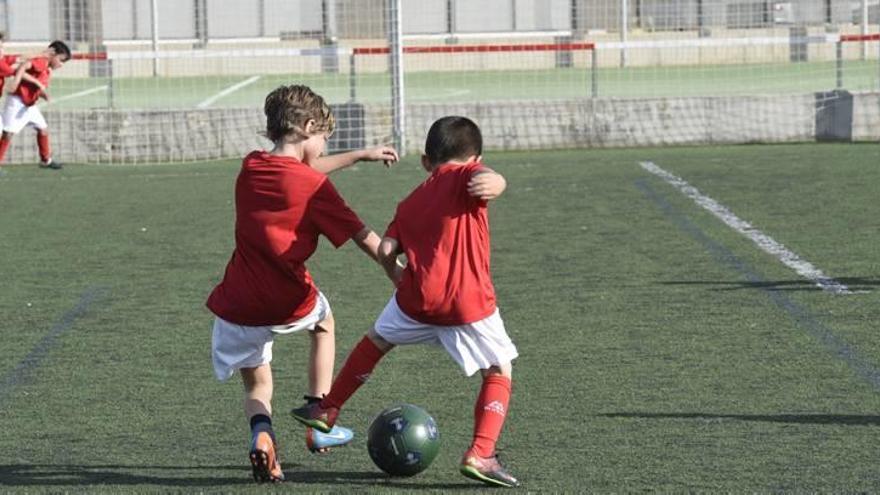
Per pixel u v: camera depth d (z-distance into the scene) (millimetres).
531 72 63188
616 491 11273
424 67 64062
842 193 29516
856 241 23766
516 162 37438
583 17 64875
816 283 20297
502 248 24297
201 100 53500
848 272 21031
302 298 11750
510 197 30531
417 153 40469
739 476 11602
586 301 19562
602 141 41188
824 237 24297
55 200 31844
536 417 13719
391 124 40219
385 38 62844
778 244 23766
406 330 11500
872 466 11789
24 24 61938
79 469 12266
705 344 16719
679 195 30109
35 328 18578
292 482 11812
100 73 64438
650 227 26062
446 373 15633
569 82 58219
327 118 11953
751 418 13477
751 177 32688
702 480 11508
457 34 64125
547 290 20469
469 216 11359
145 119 40125
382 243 11430
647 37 65312
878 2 64250
